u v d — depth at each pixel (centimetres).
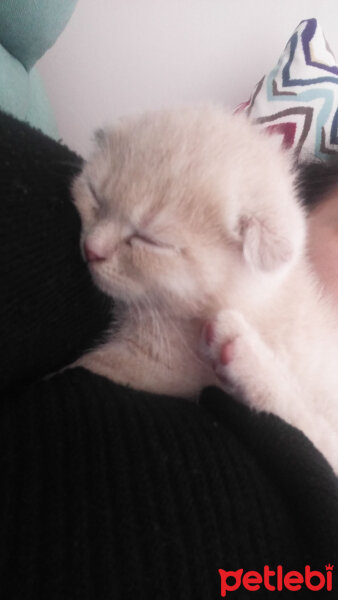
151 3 35
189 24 35
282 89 29
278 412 14
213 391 13
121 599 8
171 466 10
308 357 16
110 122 17
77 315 13
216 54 36
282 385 14
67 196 14
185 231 14
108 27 36
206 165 14
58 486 9
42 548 8
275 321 16
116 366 15
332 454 14
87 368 13
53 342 12
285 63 30
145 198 14
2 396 11
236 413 12
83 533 9
